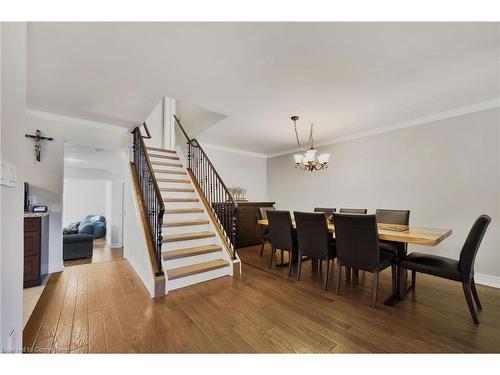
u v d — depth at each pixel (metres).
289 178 5.59
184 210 3.66
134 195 3.33
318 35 1.63
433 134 3.27
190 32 1.59
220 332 1.78
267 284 2.77
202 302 2.28
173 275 2.56
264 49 1.79
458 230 3.03
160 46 1.73
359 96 2.64
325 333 1.78
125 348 1.57
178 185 4.31
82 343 1.62
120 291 2.51
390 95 2.62
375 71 2.12
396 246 2.73
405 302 2.31
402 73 2.16
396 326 1.87
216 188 4.09
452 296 2.45
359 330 1.82
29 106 2.83
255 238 5.12
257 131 4.08
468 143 2.96
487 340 1.68
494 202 2.76
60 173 3.16
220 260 3.18
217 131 4.11
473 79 2.28
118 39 1.65
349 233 2.37
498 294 2.50
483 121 2.85
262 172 6.13
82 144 3.38
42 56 1.83
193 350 1.56
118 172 5.77
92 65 1.97
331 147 4.61
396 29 1.57
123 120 3.33
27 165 2.96
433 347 1.61
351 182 4.29
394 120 3.48
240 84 2.34
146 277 2.63
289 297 2.41
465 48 1.79
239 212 4.87
